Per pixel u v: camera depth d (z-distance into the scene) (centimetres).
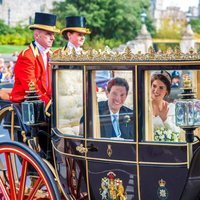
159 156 1005
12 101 1254
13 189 1166
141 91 1014
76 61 1083
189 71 1005
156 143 1005
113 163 1049
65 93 1120
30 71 1237
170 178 1003
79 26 1332
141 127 1018
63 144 1117
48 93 1264
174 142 997
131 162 1030
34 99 1173
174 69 990
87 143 1078
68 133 1120
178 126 975
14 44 9694
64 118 1130
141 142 1017
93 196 1088
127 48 1023
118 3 10494
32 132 1178
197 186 988
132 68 1019
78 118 1103
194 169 973
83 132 1084
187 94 955
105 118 1068
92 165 1077
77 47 1340
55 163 1145
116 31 10525
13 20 10812
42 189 1201
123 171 1042
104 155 1059
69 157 1109
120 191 1050
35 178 1208
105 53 1045
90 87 1075
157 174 1011
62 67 1112
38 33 1267
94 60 1057
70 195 1128
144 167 1019
